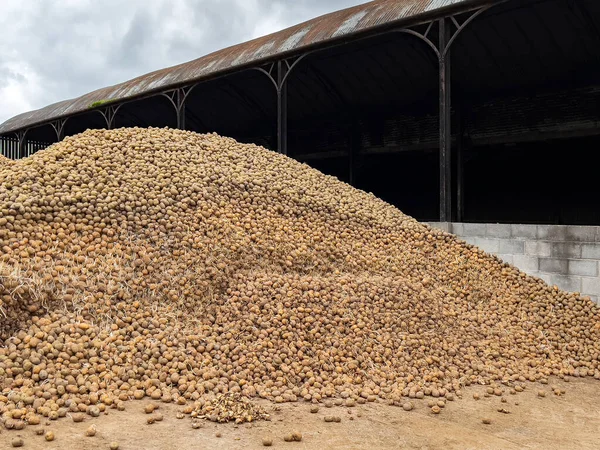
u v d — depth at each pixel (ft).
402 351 15.90
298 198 24.11
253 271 18.25
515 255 24.20
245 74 48.19
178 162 22.88
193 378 13.35
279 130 37.70
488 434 11.73
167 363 13.57
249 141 61.26
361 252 22.21
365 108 47.83
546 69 36.11
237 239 19.31
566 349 18.54
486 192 44.19
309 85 48.08
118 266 16.25
